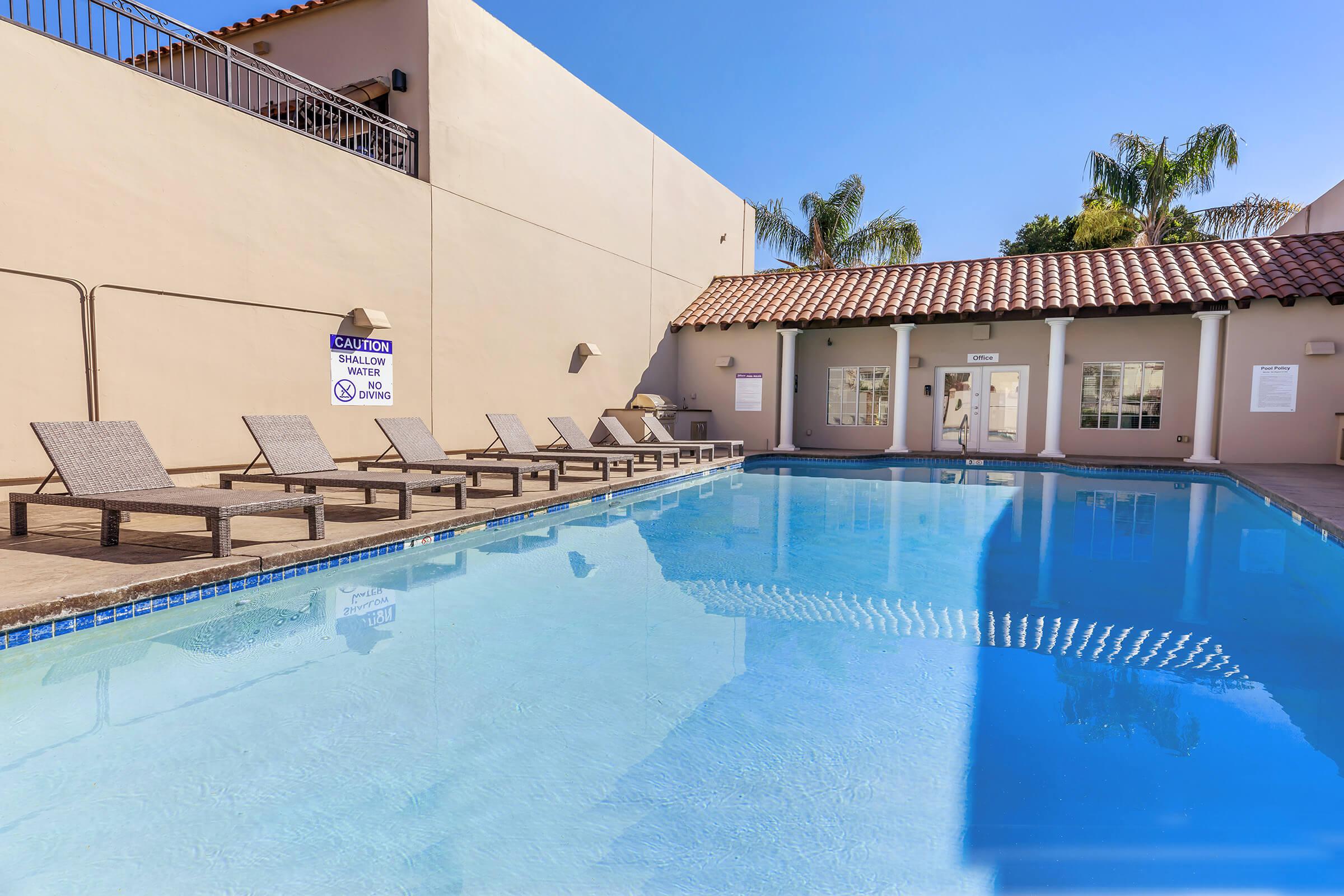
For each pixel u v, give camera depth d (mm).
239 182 7316
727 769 2398
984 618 4105
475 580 4883
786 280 16578
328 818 2088
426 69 9398
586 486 8281
